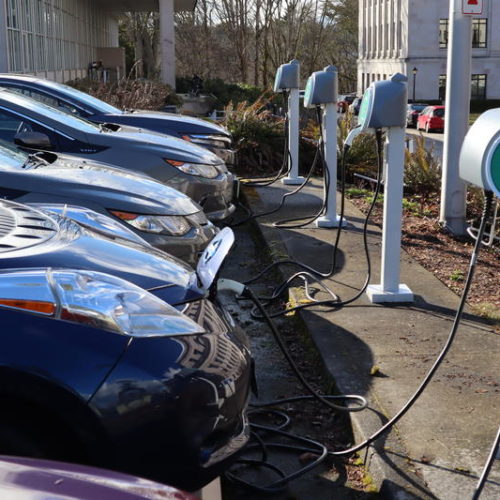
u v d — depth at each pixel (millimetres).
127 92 17562
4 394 2639
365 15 83625
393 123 5785
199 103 37875
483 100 70688
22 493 1656
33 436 2676
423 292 6402
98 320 2801
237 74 69312
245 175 13625
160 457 2771
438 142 34312
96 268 3371
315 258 7543
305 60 76312
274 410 4434
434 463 3602
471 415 4070
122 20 70188
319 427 4316
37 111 7570
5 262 3184
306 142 14094
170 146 7914
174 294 3400
